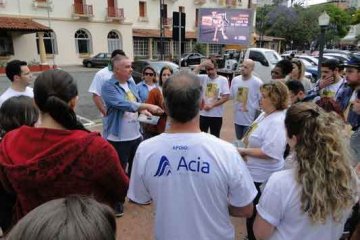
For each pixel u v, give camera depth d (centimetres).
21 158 138
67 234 73
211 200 153
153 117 376
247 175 160
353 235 195
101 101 420
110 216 84
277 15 4238
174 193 154
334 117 148
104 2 2906
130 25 3089
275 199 146
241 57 1414
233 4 3894
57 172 136
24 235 74
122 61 327
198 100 153
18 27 2309
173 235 157
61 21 2698
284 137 239
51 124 150
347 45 5338
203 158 151
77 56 2841
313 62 1734
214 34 1422
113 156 151
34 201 139
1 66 2247
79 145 140
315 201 136
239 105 473
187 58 2600
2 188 157
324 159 138
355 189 145
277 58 1302
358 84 336
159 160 155
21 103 191
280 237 149
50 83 148
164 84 158
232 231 167
